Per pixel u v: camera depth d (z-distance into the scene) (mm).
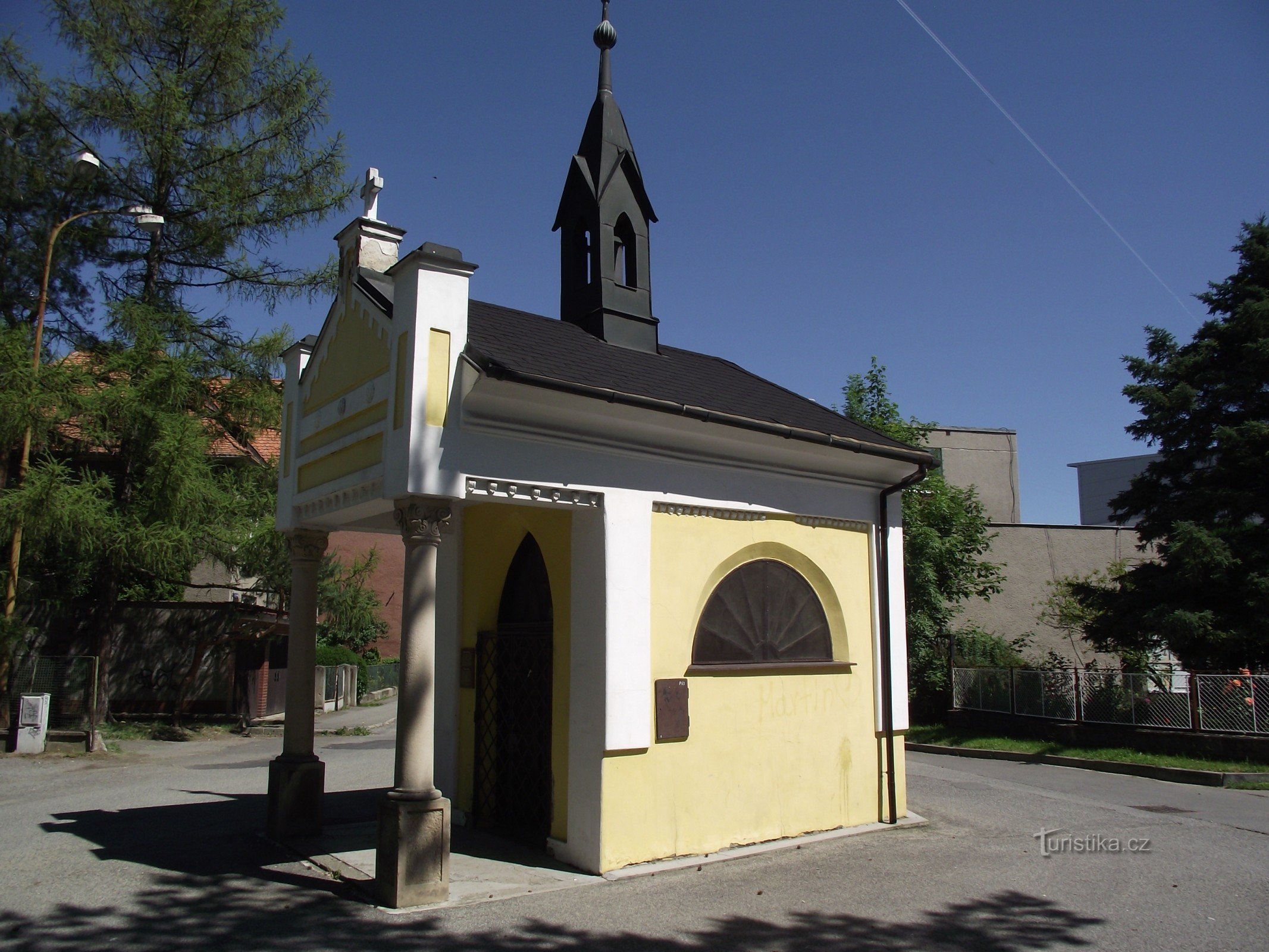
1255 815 10508
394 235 8672
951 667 20578
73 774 14016
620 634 7551
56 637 21094
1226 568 15883
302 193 20906
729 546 8539
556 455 7445
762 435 8594
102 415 17141
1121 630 17156
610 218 10625
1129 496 18438
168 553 16859
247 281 21219
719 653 8398
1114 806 11094
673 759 7832
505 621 9438
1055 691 17797
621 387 7855
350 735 21594
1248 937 5957
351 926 6000
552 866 7559
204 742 18859
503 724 9109
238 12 20047
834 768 9219
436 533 6840
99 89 19469
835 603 9492
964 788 12406
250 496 19219
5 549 17938
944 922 6273
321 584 21750
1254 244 17922
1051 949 5738
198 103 20594
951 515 21703
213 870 7449
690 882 7152
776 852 8211
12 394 15523
